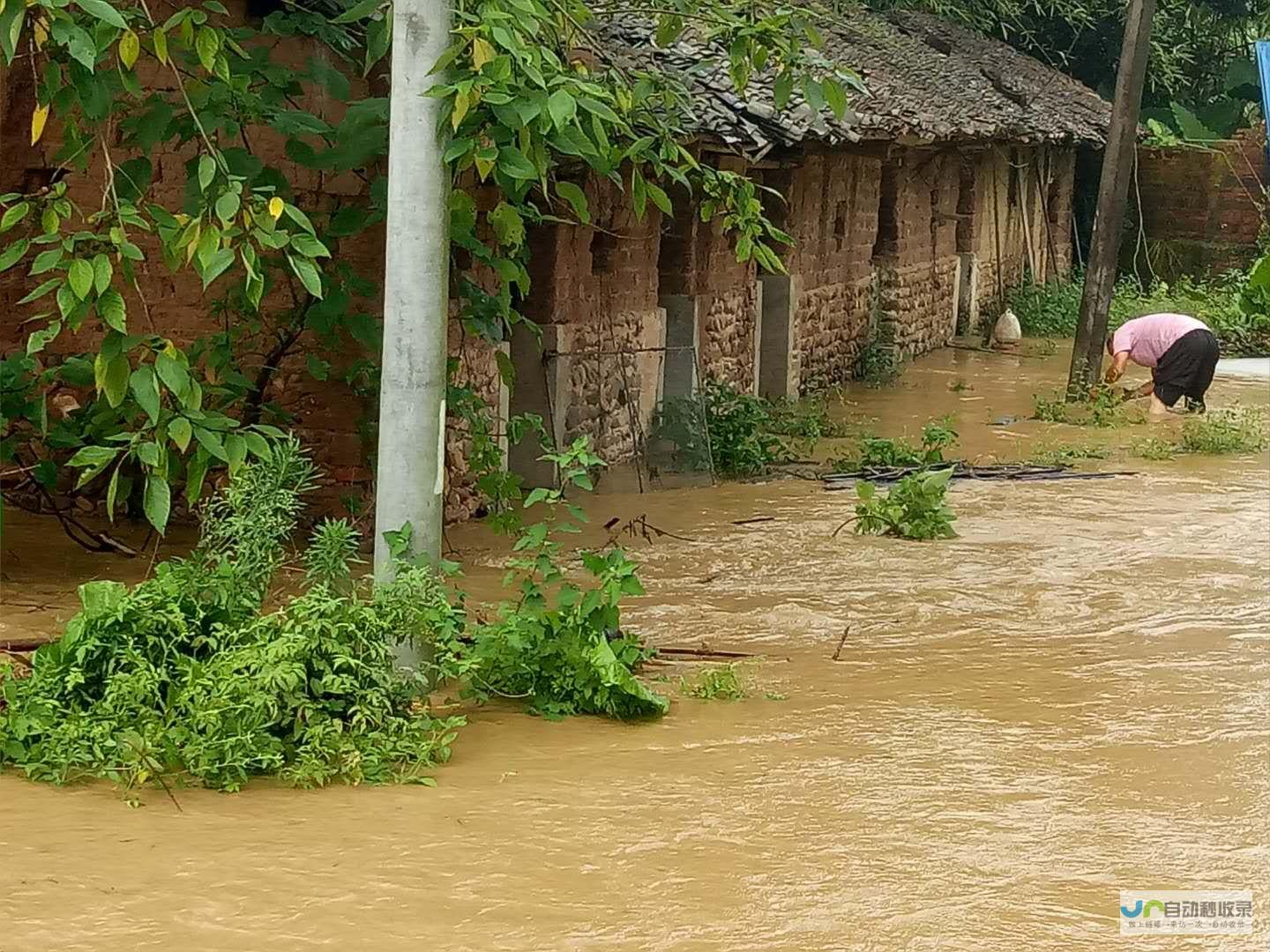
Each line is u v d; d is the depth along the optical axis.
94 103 7.79
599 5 9.74
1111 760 7.01
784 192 18.33
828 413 19.03
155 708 6.46
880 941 5.09
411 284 7.23
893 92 18.64
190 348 9.88
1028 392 21.27
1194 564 11.44
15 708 6.42
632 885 5.44
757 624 9.41
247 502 7.25
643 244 14.78
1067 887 5.58
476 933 5.00
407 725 6.62
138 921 4.94
